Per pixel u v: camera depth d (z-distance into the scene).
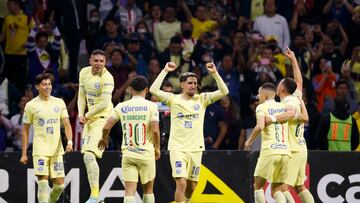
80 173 32.53
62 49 41.50
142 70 40.75
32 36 41.00
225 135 37.62
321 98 41.66
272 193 30.64
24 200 32.56
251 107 39.03
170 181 32.53
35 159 30.42
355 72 42.00
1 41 41.12
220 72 40.41
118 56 39.31
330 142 35.81
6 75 40.91
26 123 30.61
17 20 41.12
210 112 37.56
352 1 44.50
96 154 30.41
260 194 29.98
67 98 38.81
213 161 32.69
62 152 30.77
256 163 32.62
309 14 44.50
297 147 30.38
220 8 43.81
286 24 43.34
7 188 32.59
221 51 41.38
